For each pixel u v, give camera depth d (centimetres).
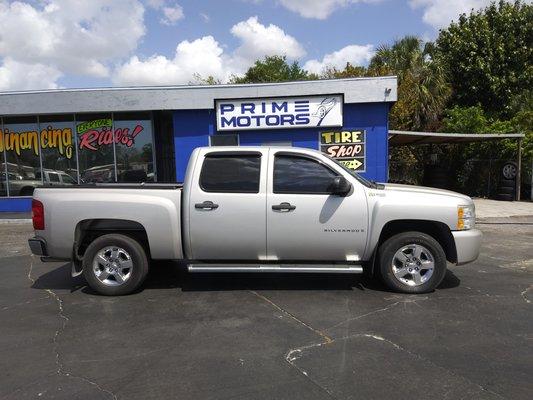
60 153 1561
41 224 607
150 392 358
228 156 598
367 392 353
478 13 2709
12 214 1516
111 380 378
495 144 1933
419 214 582
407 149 2422
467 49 2598
